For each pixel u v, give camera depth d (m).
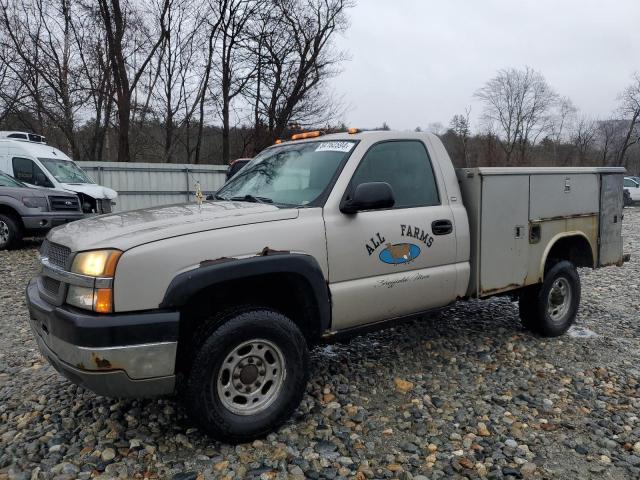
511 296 5.30
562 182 5.14
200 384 3.00
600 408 3.81
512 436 3.39
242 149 28.05
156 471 2.94
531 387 4.15
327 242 3.52
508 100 61.56
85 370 2.79
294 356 3.32
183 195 20.28
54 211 11.45
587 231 5.47
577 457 3.17
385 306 3.88
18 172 13.13
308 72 27.36
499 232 4.60
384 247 3.82
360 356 4.75
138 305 2.85
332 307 3.58
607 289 7.82
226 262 3.07
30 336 5.35
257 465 3.00
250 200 3.98
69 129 24.09
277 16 26.17
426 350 4.92
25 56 23.38
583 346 5.12
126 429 3.38
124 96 22.80
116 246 2.87
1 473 2.90
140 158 29.61
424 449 3.23
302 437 3.32
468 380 4.27
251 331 3.13
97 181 18.81
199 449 3.16
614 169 5.73
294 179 4.01
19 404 3.78
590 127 61.50
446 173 4.40
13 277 8.30
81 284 2.85
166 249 2.93
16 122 26.75
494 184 4.52
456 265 4.32
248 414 3.19
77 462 3.01
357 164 3.83
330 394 3.94
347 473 2.95
